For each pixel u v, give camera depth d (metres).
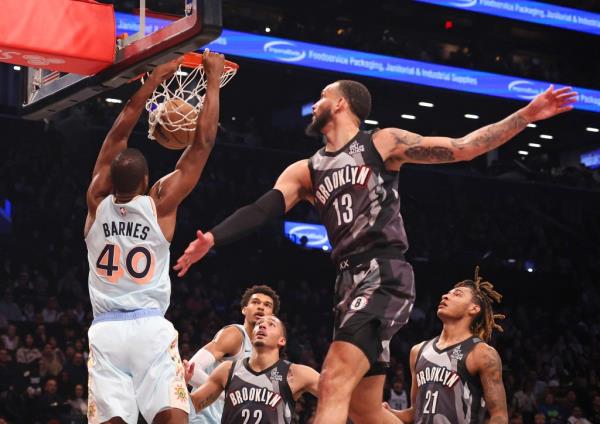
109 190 3.96
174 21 3.83
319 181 3.57
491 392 4.86
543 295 19.45
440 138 3.46
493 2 22.86
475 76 22.36
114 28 4.16
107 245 3.81
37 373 11.60
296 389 5.18
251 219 3.54
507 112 23.52
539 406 13.89
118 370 3.74
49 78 4.66
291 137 21.89
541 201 22.88
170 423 3.67
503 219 21.88
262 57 20.06
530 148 27.36
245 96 23.73
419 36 24.97
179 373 3.77
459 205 21.83
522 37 25.78
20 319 13.54
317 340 15.43
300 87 22.95
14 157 17.92
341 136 3.58
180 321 14.33
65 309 14.24
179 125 4.22
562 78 23.72
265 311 5.68
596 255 21.95
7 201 16.58
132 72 4.12
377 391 3.60
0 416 10.73
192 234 17.77
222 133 20.78
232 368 5.27
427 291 18.50
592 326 19.08
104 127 19.08
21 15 3.97
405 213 20.78
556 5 23.50
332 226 3.54
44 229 16.67
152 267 3.81
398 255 3.48
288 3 22.75
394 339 15.95
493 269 19.12
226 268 17.41
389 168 3.55
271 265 17.77
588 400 14.37
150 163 18.97
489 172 23.73
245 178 20.17
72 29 4.07
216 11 3.68
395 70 21.45
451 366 5.00
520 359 15.77
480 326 5.18
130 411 3.71
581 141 26.64
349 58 20.98
